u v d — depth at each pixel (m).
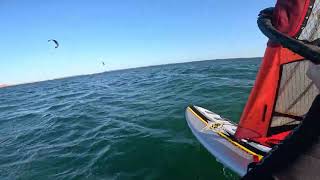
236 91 16.25
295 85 3.98
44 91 45.72
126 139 10.50
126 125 12.73
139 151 9.17
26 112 22.47
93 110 18.09
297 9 2.56
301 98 4.09
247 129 4.55
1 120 19.97
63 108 21.44
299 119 4.31
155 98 19.12
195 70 39.00
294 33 2.63
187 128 10.68
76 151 10.39
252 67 29.97
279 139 4.45
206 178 7.02
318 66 1.32
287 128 4.40
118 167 8.37
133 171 7.99
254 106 4.31
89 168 8.66
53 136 13.15
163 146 9.20
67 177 8.34
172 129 10.97
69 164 9.30
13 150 11.86
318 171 1.23
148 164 8.24
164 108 15.08
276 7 2.65
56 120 16.48
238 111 12.34
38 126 15.87
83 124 14.52
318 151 1.23
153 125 11.99
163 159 8.35
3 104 32.16
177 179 7.23
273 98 4.14
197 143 8.89
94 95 27.48
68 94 33.06
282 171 1.31
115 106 18.55
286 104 4.16
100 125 13.66
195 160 7.94
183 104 15.17
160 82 29.42
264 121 4.34
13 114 22.34
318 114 1.24
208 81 22.38
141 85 30.08
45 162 9.80
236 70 28.67
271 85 4.07
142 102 18.39
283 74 3.94
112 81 44.47
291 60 3.79
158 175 7.55
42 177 8.67
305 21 2.57
